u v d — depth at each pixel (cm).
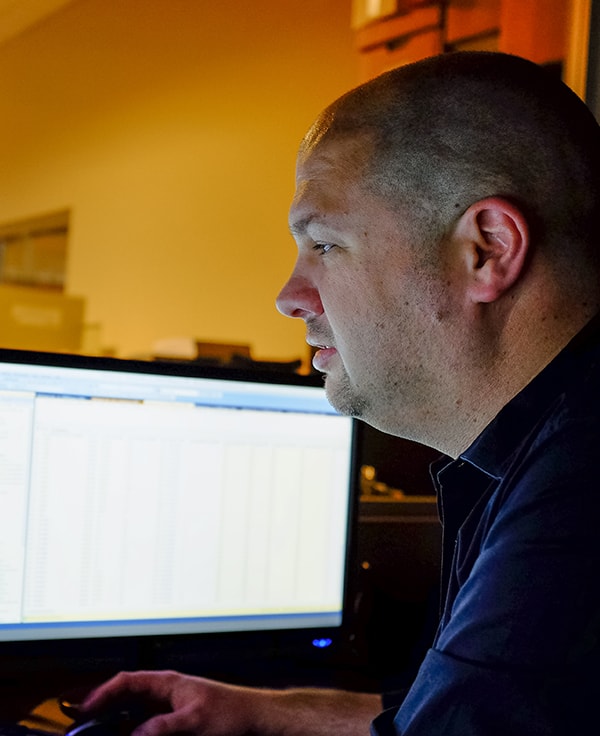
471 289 68
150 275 475
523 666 52
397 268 70
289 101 365
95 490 94
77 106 551
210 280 419
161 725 83
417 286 69
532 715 51
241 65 398
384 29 240
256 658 111
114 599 95
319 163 73
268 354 374
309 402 104
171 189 455
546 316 68
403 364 71
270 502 103
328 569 106
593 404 62
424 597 126
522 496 59
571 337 68
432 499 129
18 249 637
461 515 83
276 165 373
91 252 538
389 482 139
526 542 56
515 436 68
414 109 69
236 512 101
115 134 510
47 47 585
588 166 69
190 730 84
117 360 94
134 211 492
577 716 51
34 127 606
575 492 57
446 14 224
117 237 510
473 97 68
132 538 96
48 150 589
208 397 99
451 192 68
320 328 78
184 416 98
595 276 69
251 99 391
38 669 100
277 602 103
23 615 91
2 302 441
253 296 385
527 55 161
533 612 53
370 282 71
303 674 109
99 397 93
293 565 104
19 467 90
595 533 54
